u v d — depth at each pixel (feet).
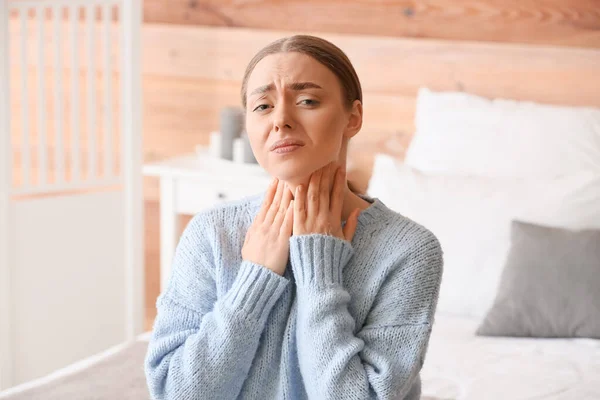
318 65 3.79
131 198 10.16
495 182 8.55
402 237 3.94
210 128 11.35
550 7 9.74
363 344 3.78
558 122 9.08
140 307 10.45
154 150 11.66
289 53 3.78
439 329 7.89
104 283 10.18
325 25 10.61
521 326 7.67
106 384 6.35
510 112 9.33
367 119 10.57
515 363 7.04
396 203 8.59
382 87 10.47
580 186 8.30
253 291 3.87
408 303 3.86
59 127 9.75
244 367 3.91
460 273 8.23
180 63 11.32
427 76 10.30
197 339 3.89
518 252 7.88
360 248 3.97
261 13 10.86
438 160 9.36
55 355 9.81
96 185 10.09
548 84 9.88
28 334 9.48
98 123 11.82
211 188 9.96
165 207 10.16
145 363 4.11
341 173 3.98
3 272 9.11
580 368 6.93
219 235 4.14
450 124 9.51
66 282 9.79
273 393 4.00
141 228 10.31
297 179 3.89
